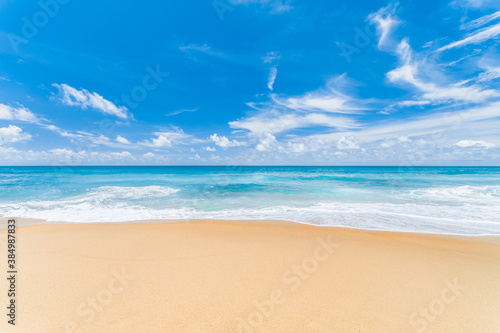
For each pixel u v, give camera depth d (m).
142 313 3.24
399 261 5.05
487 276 4.37
